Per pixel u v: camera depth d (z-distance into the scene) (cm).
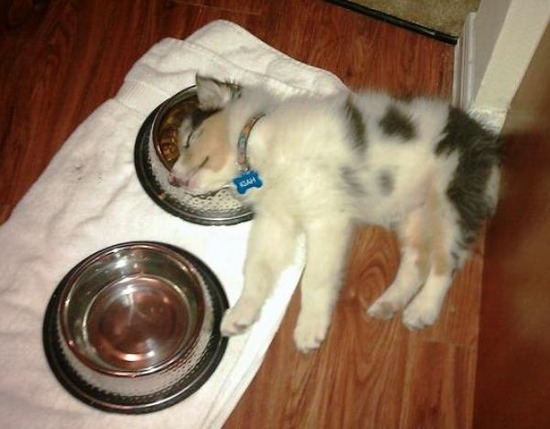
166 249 67
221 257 69
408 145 63
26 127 78
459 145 63
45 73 82
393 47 86
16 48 84
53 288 66
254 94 67
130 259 67
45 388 61
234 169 65
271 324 65
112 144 75
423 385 64
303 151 63
